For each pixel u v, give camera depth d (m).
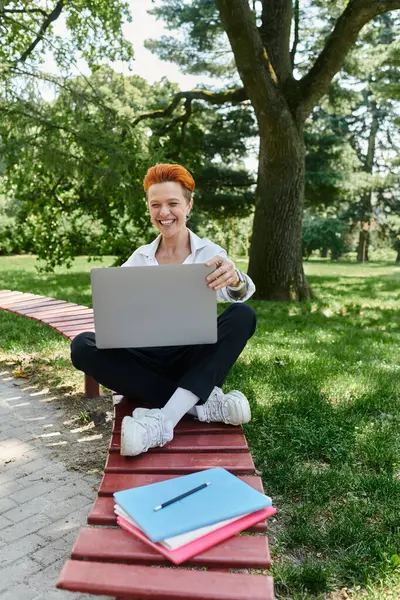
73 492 2.79
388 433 3.36
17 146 9.77
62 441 3.41
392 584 2.05
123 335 2.09
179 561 1.40
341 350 5.63
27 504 2.67
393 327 7.60
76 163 10.06
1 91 9.78
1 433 3.54
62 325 4.19
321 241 33.72
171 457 2.02
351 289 13.23
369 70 16.42
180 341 2.11
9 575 2.14
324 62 9.84
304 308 9.33
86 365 2.26
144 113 13.95
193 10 14.84
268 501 1.64
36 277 14.16
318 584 2.06
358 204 34.09
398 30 19.73
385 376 4.59
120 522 1.58
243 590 1.32
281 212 10.41
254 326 2.31
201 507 1.60
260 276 10.66
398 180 29.38
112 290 2.04
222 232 33.06
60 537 2.40
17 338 6.07
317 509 2.57
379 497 2.67
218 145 18.22
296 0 12.70
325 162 21.30
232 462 1.97
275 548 2.29
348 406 3.85
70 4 12.12
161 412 2.09
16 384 4.56
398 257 35.59
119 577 1.35
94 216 12.62
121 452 1.99
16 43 11.91
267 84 9.71
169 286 2.05
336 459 3.05
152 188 2.44
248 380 4.30
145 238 12.34
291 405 3.78
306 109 10.18
